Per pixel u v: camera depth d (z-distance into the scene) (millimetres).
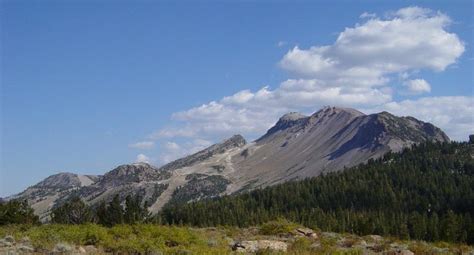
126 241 23391
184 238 26828
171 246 25797
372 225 114625
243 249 25578
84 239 25438
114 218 67625
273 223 44219
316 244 32281
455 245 44312
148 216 78438
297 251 25219
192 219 144750
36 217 58438
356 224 118625
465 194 164250
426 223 111688
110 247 23125
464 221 108375
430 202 167500
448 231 99562
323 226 125188
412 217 123375
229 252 22703
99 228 29656
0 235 30969
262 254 23125
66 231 27453
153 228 29375
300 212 160125
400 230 111500
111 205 70562
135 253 22062
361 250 27375
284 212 175750
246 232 44969
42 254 20750
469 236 100625
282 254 23344
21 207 57531
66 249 21547
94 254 21359
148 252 21859
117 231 28188
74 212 62500
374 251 30594
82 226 33062
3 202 57812
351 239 39625
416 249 31891
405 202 170125
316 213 144875
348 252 24688
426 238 106312
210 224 139125
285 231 42469
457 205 158500
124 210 74625
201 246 24391
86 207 64312
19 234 29188
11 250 21078
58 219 61125
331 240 35812
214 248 24156
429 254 30953
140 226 30031
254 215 148750
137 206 77250
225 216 147125
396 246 33219
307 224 129250
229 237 37750
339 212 145125
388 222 124250
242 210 158875
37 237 25984
